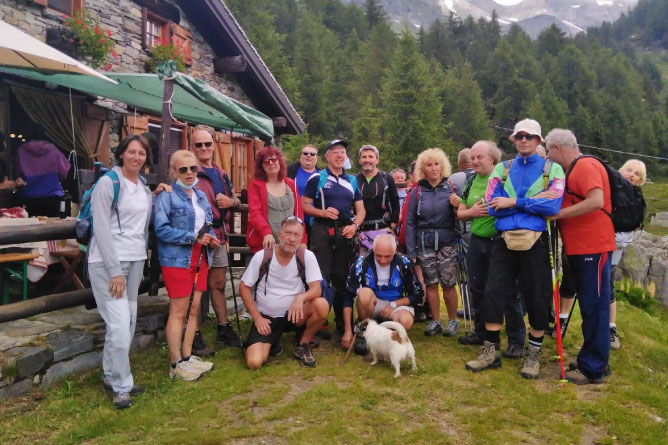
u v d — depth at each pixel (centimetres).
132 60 835
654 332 590
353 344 445
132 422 314
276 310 428
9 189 627
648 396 360
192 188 398
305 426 313
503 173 405
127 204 342
